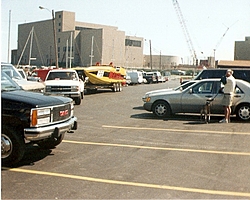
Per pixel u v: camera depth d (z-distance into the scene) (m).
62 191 6.19
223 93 14.30
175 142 10.39
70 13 98.69
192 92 15.00
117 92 34.06
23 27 106.31
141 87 44.25
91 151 9.17
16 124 7.62
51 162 8.08
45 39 100.12
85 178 6.95
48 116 7.90
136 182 6.73
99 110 18.45
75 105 21.20
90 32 96.50
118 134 11.54
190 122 14.20
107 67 33.94
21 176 7.04
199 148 9.64
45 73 34.31
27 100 7.81
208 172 7.41
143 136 11.23
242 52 64.94
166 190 6.30
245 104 14.41
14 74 14.72
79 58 97.25
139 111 18.05
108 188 6.38
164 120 14.74
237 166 7.88
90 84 32.41
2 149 7.68
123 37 103.62
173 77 86.38
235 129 12.59
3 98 7.78
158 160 8.34
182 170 7.54
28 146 9.66
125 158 8.50
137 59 115.06
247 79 19.73
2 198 5.81
